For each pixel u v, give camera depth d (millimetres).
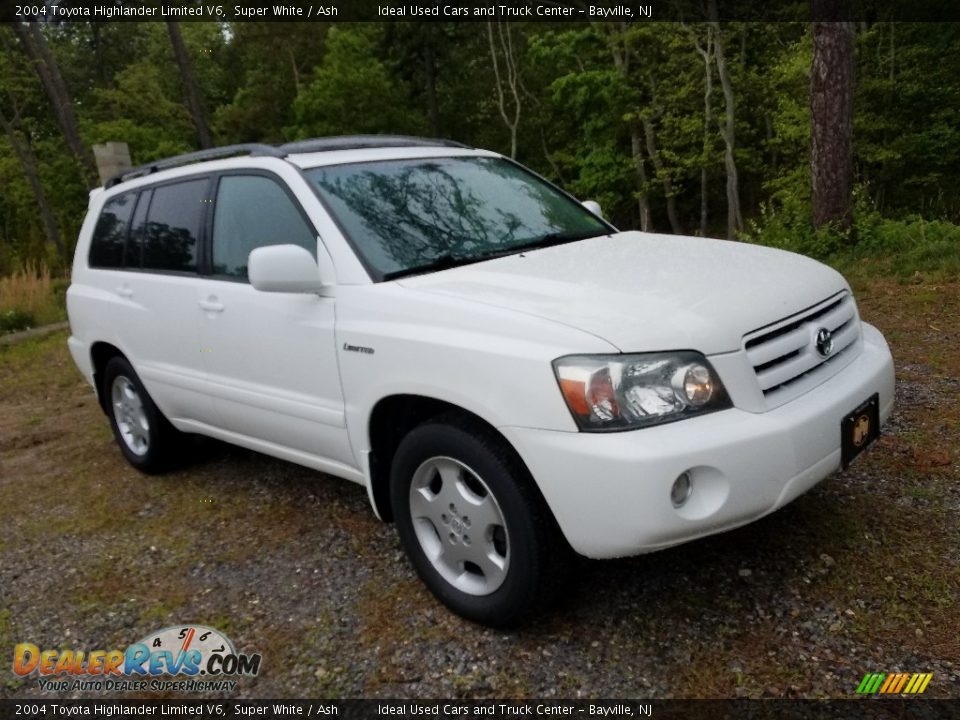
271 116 33906
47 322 11680
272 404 3555
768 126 21734
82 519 4270
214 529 3945
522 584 2648
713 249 3416
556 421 2445
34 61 24656
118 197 4738
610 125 24797
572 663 2643
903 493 3443
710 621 2771
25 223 23547
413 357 2822
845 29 8578
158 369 4277
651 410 2422
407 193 3557
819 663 2516
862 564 2977
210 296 3771
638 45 22938
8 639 3156
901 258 7797
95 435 5895
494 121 31031
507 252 3432
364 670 2736
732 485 2424
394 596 3158
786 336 2713
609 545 2436
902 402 4441
